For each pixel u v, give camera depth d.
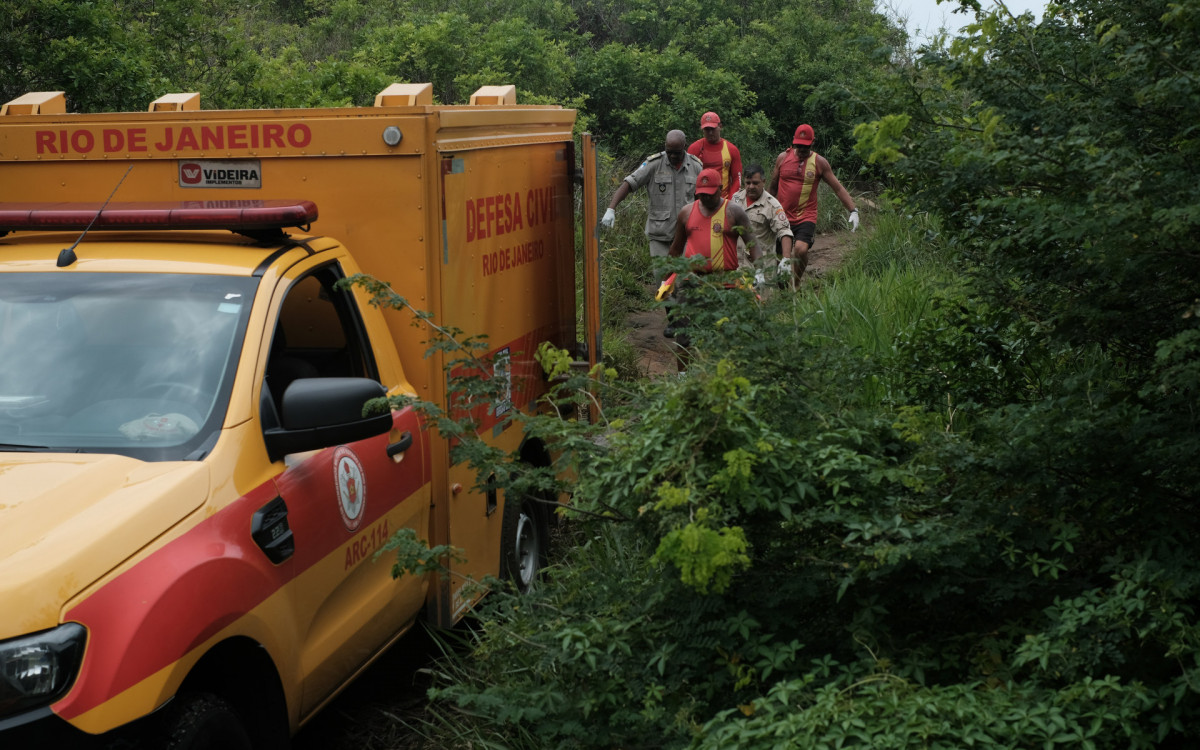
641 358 10.63
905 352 5.36
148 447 3.41
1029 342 4.90
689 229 8.43
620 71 18.62
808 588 3.31
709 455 3.22
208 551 3.16
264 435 3.61
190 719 3.00
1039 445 3.44
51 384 3.61
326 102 10.53
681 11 21.75
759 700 2.96
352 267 4.47
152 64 9.12
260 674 3.44
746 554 3.29
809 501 3.43
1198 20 3.10
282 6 18.39
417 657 5.05
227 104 9.96
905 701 2.85
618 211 14.62
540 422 3.80
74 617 2.73
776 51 20.97
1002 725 2.72
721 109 19.00
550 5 19.84
